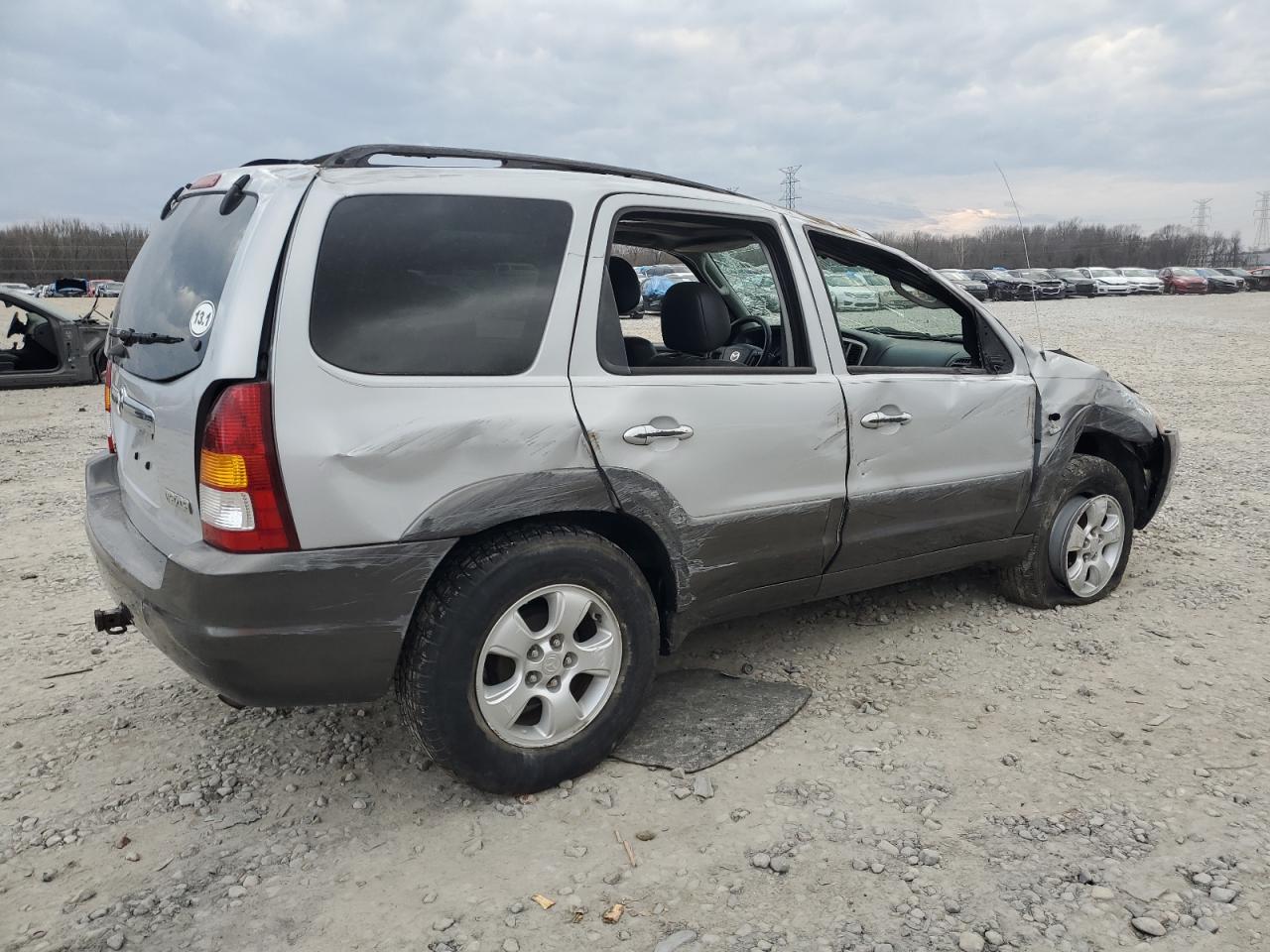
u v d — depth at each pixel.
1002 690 3.51
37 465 8.02
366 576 2.46
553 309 2.78
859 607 4.38
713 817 2.70
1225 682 3.56
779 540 3.26
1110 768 2.95
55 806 2.84
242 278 2.41
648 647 2.97
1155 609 4.35
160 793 2.90
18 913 2.35
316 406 2.40
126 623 2.94
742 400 3.10
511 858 2.54
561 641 2.80
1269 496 6.56
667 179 3.31
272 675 2.43
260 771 3.03
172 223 3.12
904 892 2.36
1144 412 4.54
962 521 3.84
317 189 2.52
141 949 2.21
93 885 2.46
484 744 2.68
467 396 2.59
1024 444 3.99
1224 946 2.15
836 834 2.60
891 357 4.21
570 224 2.86
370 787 2.91
